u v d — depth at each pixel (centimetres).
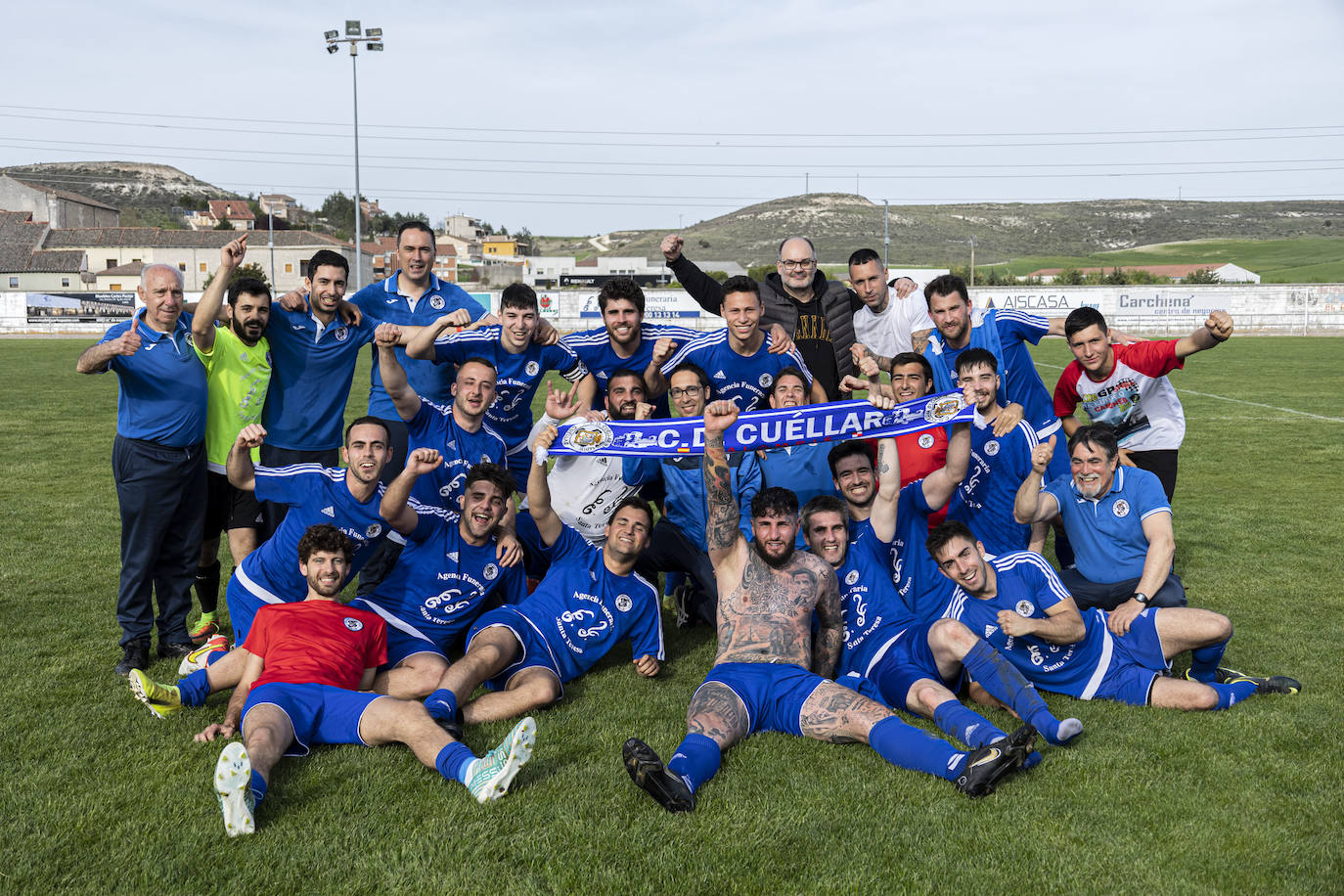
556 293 4916
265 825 343
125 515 511
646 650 506
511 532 504
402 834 337
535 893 302
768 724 429
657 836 335
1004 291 4488
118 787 368
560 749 410
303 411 607
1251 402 1750
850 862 320
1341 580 662
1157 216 17200
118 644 540
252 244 7350
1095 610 473
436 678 446
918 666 446
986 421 553
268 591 487
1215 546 761
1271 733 418
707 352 629
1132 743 410
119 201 16800
